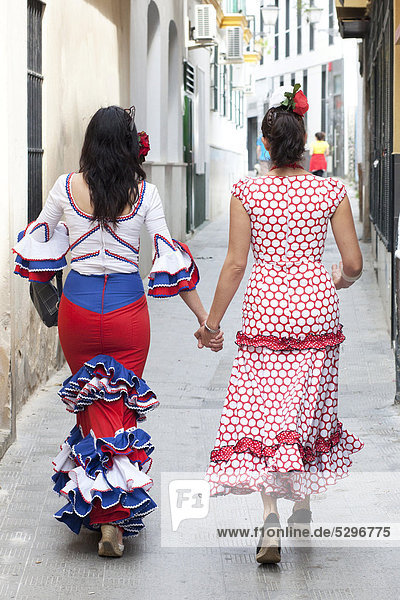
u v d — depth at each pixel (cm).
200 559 525
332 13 5553
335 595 481
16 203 729
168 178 1958
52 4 929
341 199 498
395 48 1063
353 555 529
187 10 2231
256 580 498
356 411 818
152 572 509
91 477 518
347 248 504
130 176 519
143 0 1589
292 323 492
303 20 5925
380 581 496
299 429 494
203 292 1505
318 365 496
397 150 1066
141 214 525
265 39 4462
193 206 2455
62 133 986
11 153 699
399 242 807
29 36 856
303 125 502
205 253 2045
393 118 1068
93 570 510
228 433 500
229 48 3173
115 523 525
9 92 692
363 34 1975
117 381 520
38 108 894
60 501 607
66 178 525
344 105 5319
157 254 533
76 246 525
